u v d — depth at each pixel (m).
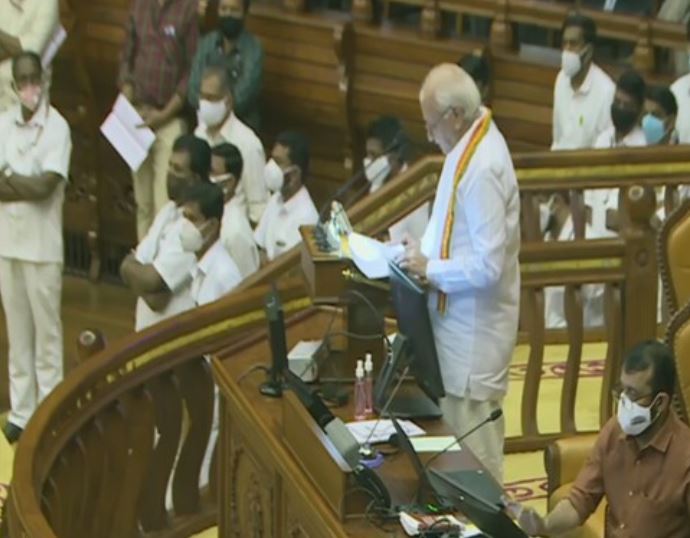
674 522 7.80
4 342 17.41
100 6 18.89
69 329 18.42
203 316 10.16
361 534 7.19
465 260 8.70
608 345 10.99
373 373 8.58
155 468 10.20
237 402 8.69
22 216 13.97
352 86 17.19
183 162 12.61
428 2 16.70
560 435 11.18
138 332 10.00
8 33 16.33
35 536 7.42
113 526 9.90
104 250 19.80
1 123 13.94
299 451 7.90
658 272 10.83
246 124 16.62
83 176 19.64
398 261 8.80
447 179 8.78
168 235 11.88
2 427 14.71
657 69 15.52
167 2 16.77
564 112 14.77
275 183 13.50
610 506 7.96
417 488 7.50
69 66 19.23
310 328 9.41
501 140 8.79
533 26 16.61
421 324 8.23
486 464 9.14
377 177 13.27
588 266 10.91
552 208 13.55
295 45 17.42
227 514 9.26
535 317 10.97
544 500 10.55
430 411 8.18
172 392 10.13
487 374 8.95
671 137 13.72
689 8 15.67
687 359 8.62
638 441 7.80
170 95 16.86
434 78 8.73
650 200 10.84
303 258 8.89
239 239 12.83
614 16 15.44
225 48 16.70
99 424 9.62
